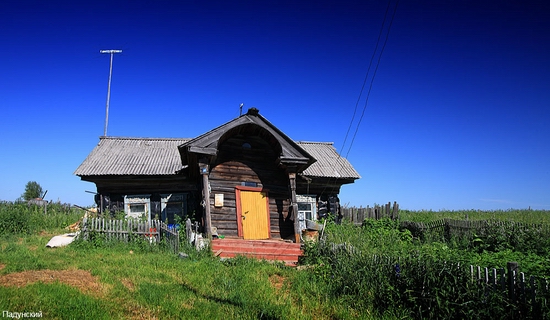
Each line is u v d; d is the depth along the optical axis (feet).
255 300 26.55
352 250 34.76
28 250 41.47
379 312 25.58
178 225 54.80
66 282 27.30
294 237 54.44
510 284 21.98
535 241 50.01
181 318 21.93
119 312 22.11
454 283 23.57
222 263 39.42
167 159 67.77
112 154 67.46
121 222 47.70
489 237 53.62
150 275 31.53
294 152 54.39
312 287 30.63
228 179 55.72
